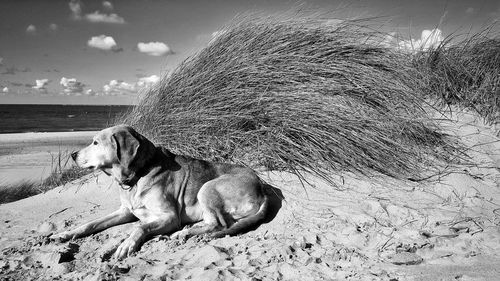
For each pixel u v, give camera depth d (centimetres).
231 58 234
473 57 297
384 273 122
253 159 205
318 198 182
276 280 119
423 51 300
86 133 839
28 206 200
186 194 169
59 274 133
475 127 249
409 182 199
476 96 269
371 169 204
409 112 234
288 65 229
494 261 131
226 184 167
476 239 148
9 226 177
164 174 167
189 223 172
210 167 178
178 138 215
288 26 254
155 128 222
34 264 141
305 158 202
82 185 219
